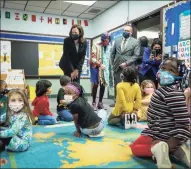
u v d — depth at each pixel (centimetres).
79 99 208
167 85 144
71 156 158
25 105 173
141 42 373
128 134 224
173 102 138
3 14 606
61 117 300
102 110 339
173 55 375
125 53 367
